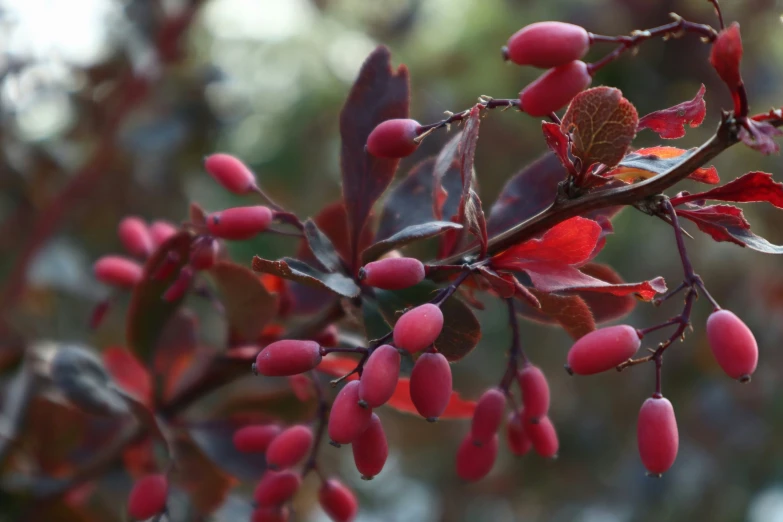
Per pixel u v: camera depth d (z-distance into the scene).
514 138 1.02
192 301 0.90
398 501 1.17
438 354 0.41
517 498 1.15
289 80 1.11
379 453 0.41
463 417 0.45
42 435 0.51
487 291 0.43
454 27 1.11
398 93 0.45
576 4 1.00
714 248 1.04
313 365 0.41
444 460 1.14
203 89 0.95
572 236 0.41
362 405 0.40
